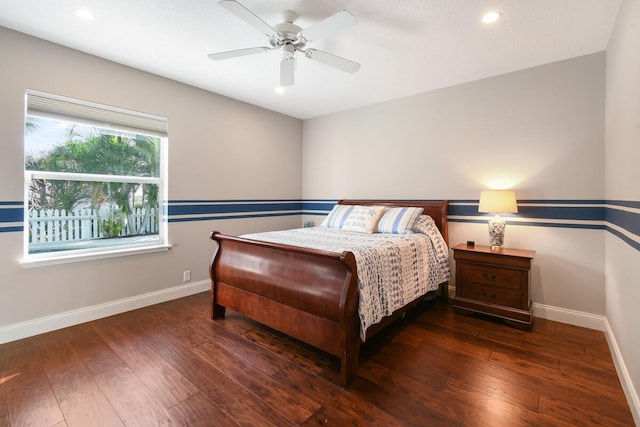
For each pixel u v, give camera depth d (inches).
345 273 75.8
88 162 111.8
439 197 138.9
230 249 106.3
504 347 91.7
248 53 87.8
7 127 92.0
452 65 113.2
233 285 104.5
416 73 120.6
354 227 133.6
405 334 100.3
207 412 64.0
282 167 180.4
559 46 98.7
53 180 104.2
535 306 115.5
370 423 61.2
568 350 89.7
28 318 96.9
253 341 95.0
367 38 94.3
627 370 70.5
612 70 90.1
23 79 94.1
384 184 157.3
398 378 76.2
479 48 100.3
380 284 85.7
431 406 66.1
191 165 137.6
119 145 119.5
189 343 93.4
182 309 121.0
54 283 101.8
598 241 103.8
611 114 91.5
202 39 96.6
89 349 89.2
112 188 118.3
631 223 68.0
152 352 87.8
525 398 68.5
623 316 75.9
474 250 113.1
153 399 67.8
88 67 106.6
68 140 107.0
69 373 77.1
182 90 133.0
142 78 120.3
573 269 108.3
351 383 74.2
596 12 80.2
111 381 74.0
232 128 153.4
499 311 107.7
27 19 86.0
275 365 81.7
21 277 95.5
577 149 106.8
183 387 72.1
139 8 80.5
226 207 152.0
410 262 103.7
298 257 85.0
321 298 78.1
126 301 118.6
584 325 106.2
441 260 123.3
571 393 70.2
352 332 74.7
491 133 124.3
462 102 131.2
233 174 154.7
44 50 97.7
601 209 103.0
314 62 111.2
